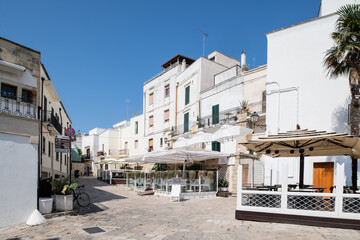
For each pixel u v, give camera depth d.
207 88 23.92
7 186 7.32
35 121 8.33
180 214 9.01
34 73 9.22
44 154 16.42
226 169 16.09
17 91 8.65
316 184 13.63
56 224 7.50
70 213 8.88
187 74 26.67
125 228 6.99
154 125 31.61
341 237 5.79
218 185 15.66
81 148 53.16
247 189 8.73
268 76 16.39
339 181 6.73
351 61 11.08
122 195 15.11
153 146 31.31
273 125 15.75
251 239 5.77
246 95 19.69
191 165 19.86
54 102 20.45
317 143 8.49
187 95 26.28
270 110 16.00
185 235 6.19
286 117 15.36
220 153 14.41
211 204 11.50
